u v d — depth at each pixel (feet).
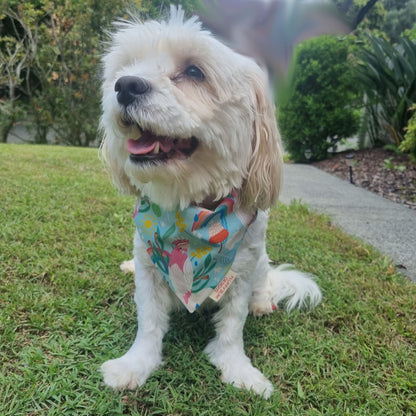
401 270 2.00
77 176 3.38
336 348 1.30
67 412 0.96
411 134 4.22
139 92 1.03
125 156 1.25
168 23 1.25
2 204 2.36
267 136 1.26
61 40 7.49
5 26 7.89
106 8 7.05
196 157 1.14
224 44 1.21
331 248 2.24
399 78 4.96
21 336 1.22
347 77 5.75
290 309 1.57
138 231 1.28
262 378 1.15
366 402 1.10
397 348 1.33
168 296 1.33
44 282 1.55
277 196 1.33
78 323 1.30
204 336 1.37
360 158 5.50
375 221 2.88
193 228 1.19
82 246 1.87
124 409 1.01
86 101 7.88
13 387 1.02
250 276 1.26
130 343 1.28
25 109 8.02
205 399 1.07
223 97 1.11
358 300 1.64
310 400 1.09
